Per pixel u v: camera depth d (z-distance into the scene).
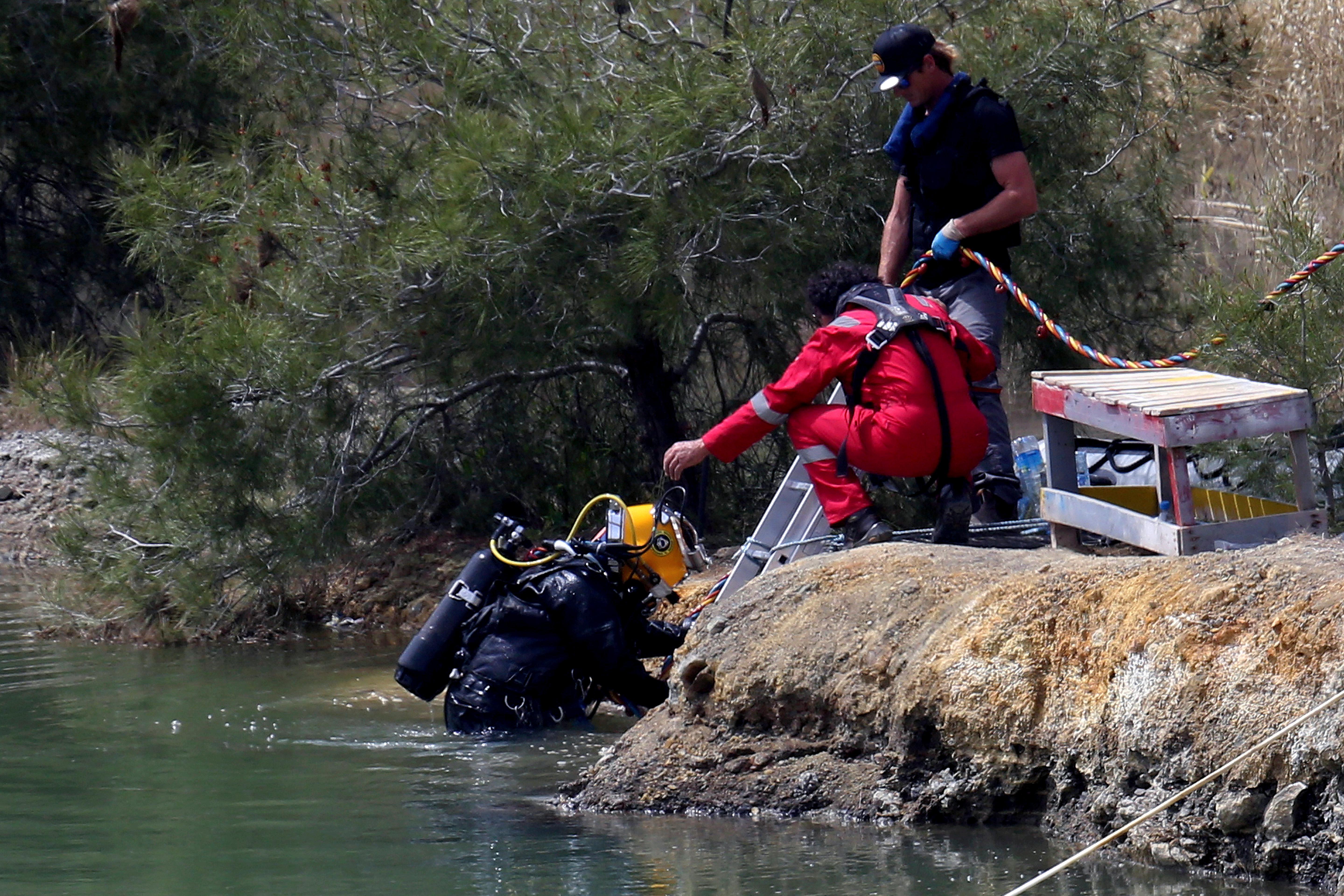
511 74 31.75
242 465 30.95
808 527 22.95
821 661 17.94
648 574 23.12
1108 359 21.16
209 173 33.78
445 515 36.16
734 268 32.03
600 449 36.28
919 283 23.78
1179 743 14.42
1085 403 19.62
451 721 22.22
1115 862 14.57
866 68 26.44
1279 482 26.25
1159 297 34.78
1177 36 35.84
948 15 31.20
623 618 23.27
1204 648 14.58
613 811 17.58
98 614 32.22
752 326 34.81
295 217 31.23
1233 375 27.28
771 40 29.97
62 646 30.41
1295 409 18.64
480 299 30.31
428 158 31.58
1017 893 12.20
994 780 16.17
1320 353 26.58
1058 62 31.20
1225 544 18.30
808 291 22.27
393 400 34.25
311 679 26.52
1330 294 26.78
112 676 26.98
